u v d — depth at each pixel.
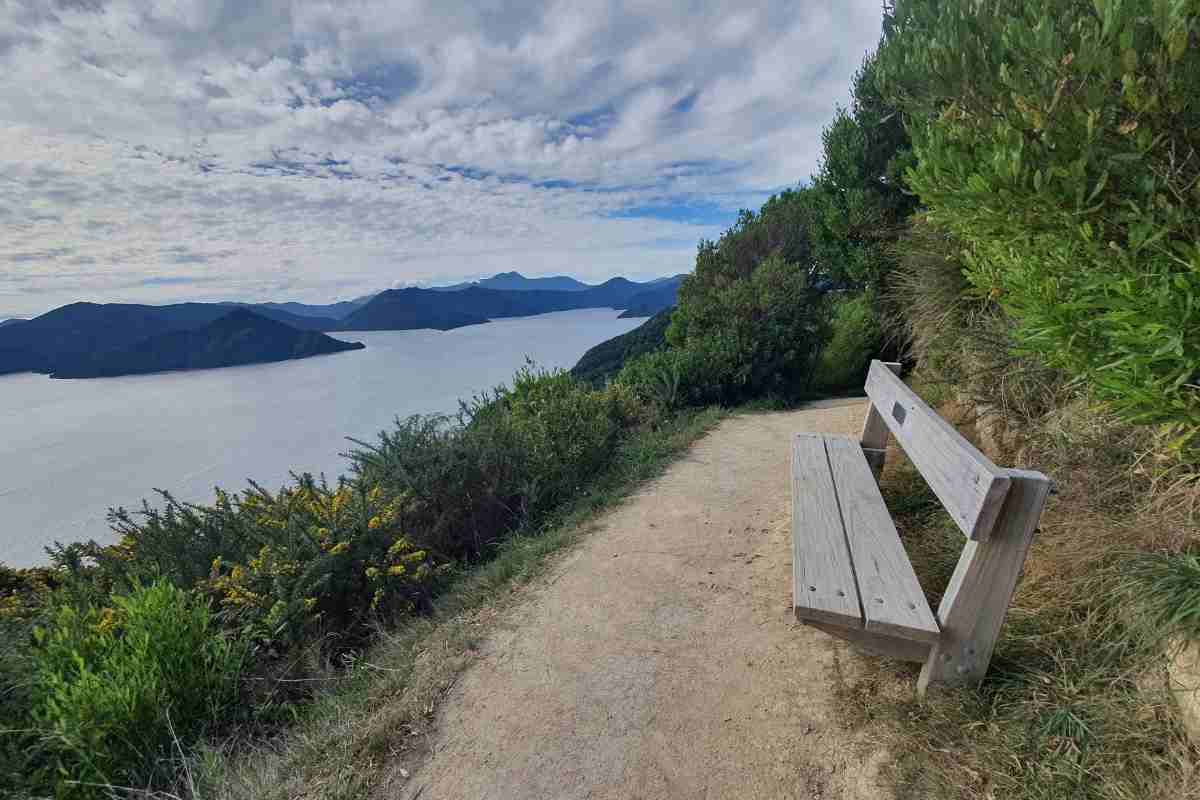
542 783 2.01
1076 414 2.64
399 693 2.63
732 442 6.21
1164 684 1.62
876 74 3.57
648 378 8.41
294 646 3.27
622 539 4.00
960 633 1.85
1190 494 1.96
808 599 1.93
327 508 4.22
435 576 4.09
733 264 10.61
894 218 8.41
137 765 2.38
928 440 2.32
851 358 9.01
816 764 1.89
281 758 2.34
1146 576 1.71
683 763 2.00
